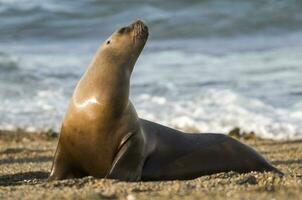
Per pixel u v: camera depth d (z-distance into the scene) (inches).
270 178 1191.6
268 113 2551.7
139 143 1274.6
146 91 2888.8
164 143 1380.4
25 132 2298.2
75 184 1145.4
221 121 2452.0
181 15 4852.4
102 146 1250.6
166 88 2930.6
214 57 3725.4
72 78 3152.1
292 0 5123.0
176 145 1395.2
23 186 1151.6
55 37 4473.4
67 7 4963.1
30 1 5068.9
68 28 4648.1
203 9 4970.5
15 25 4635.8
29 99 2758.4
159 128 1395.2
